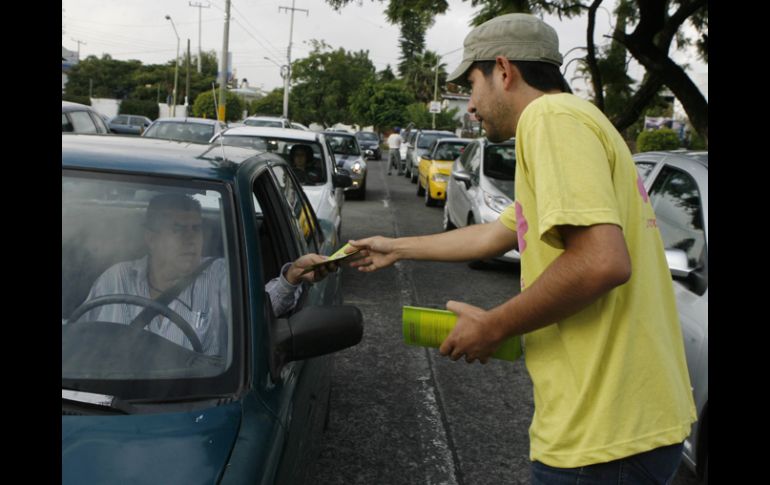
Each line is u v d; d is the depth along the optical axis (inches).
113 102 2906.0
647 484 66.2
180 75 3732.8
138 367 77.2
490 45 71.5
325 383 127.2
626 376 64.4
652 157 186.9
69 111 386.9
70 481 62.2
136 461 65.2
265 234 114.9
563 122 63.3
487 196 347.6
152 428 69.8
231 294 83.8
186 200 89.1
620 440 63.9
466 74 75.2
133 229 87.0
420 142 917.8
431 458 149.2
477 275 335.9
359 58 3181.6
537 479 68.4
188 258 85.7
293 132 327.9
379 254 92.8
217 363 78.7
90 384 75.0
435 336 70.8
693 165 160.6
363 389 186.7
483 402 181.8
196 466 65.5
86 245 85.5
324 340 85.5
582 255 59.4
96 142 100.7
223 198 91.0
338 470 141.6
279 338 85.3
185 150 102.2
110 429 68.9
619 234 59.7
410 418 169.3
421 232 476.1
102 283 83.4
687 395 69.9
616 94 581.0
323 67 2632.9
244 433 71.6
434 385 192.1
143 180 89.8
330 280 141.3
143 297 83.0
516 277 335.0
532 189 67.3
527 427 167.5
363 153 704.4
